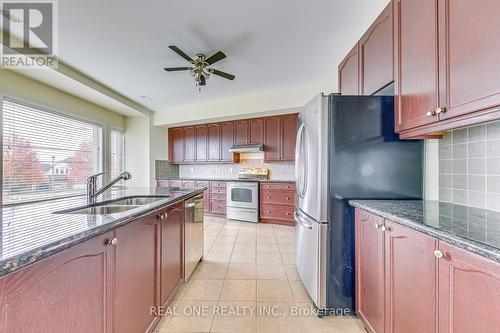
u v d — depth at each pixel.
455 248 0.86
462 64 1.03
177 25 2.26
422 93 1.30
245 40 2.53
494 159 1.29
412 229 1.10
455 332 0.86
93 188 1.89
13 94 3.01
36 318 0.76
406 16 1.45
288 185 4.47
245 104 4.57
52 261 0.81
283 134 4.68
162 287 1.70
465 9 1.01
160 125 5.61
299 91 4.06
